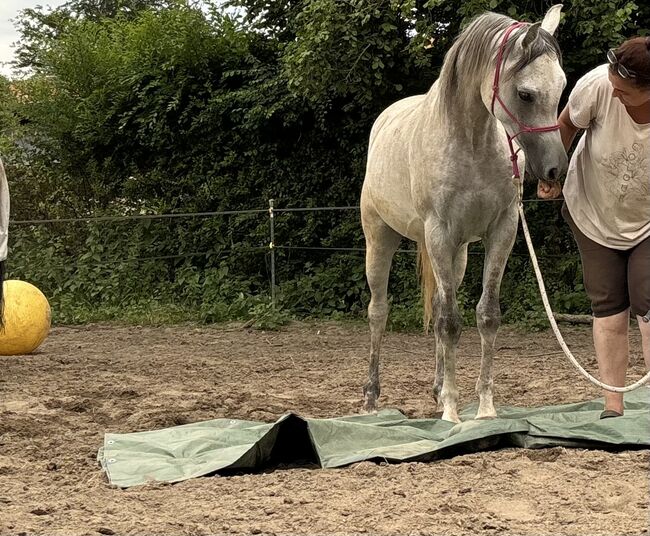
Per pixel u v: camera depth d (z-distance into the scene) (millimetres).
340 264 9914
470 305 9336
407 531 2467
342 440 3559
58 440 4012
